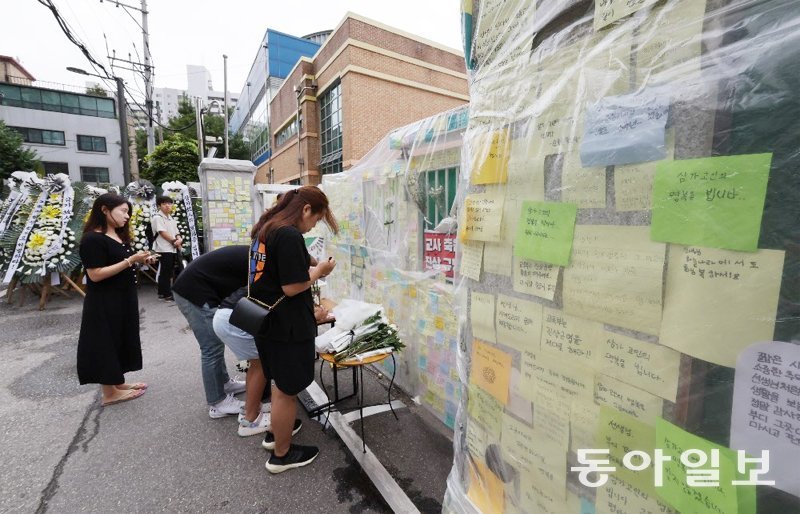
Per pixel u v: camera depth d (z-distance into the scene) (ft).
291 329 5.91
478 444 3.56
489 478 3.43
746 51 1.77
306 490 6.27
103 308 8.49
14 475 6.64
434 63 47.21
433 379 8.20
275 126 68.49
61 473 6.68
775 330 1.69
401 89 44.57
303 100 51.47
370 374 10.42
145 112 54.75
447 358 7.67
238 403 8.59
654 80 2.06
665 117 2.01
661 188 2.03
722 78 1.83
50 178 18.63
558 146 2.58
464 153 3.67
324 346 7.38
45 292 17.70
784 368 1.66
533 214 2.80
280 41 70.90
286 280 5.63
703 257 1.88
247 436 7.70
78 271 20.56
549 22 2.65
